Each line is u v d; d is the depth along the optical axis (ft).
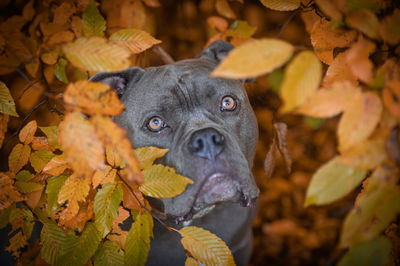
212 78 9.49
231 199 8.77
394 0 6.12
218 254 6.98
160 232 9.93
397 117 5.05
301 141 19.74
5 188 7.27
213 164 8.30
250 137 10.12
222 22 11.49
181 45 21.39
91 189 7.88
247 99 10.28
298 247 15.76
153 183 6.82
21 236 7.77
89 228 7.45
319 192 5.09
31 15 9.04
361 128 4.99
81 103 5.77
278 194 17.79
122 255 7.58
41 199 7.95
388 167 5.20
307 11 8.11
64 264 7.26
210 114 9.48
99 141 5.58
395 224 6.66
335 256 14.37
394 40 5.59
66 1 8.46
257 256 15.69
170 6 22.22
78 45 5.96
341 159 5.08
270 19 20.57
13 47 7.68
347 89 5.02
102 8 11.47
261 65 4.75
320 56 7.63
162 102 9.26
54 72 8.71
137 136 9.50
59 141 7.40
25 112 10.94
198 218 10.12
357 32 6.46
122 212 7.57
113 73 9.45
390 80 5.31
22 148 7.72
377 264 5.50
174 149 9.06
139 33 6.92
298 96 4.76
